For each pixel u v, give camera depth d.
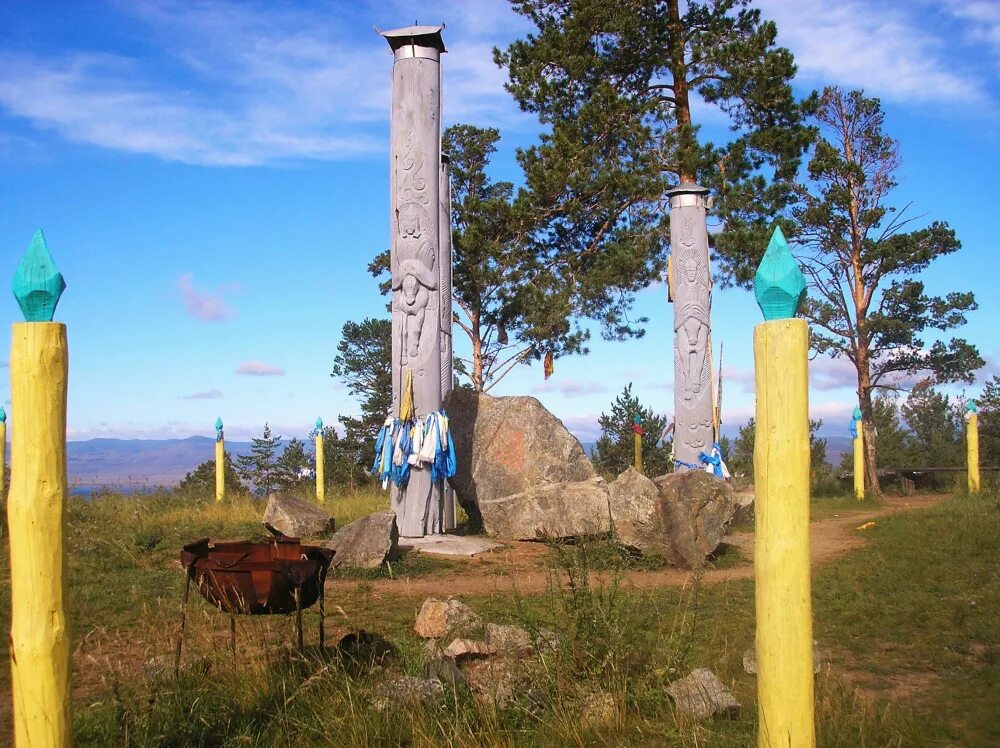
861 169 27.44
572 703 5.67
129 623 8.59
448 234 18.89
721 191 24.08
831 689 6.16
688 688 5.82
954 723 5.70
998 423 35.25
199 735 5.45
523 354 29.78
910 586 10.03
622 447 31.06
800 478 4.07
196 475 31.73
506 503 14.45
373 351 37.75
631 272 26.02
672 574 11.64
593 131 25.33
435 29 14.26
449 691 5.86
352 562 11.68
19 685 4.19
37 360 4.25
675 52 24.92
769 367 4.11
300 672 6.33
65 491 4.34
